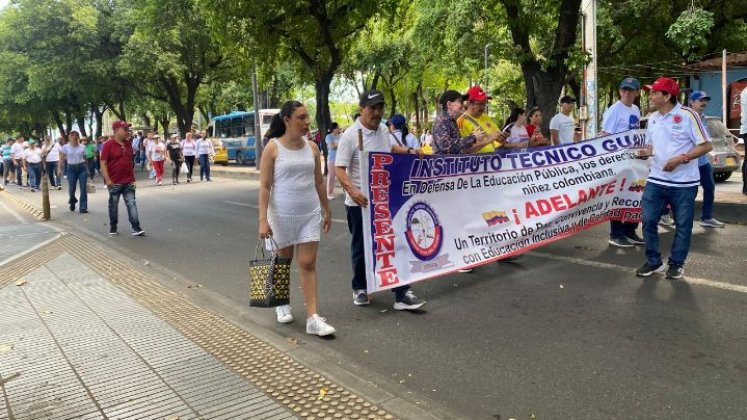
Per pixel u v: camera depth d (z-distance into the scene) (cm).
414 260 548
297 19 1677
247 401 346
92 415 334
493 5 1468
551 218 657
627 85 708
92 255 798
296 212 462
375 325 498
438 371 400
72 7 2962
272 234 465
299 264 479
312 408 337
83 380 381
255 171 2452
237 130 3597
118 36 2947
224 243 902
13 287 623
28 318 513
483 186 610
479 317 505
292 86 3706
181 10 2573
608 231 832
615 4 2058
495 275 633
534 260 689
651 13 2061
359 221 540
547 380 379
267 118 3412
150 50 2814
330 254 786
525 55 1270
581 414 335
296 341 462
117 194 1008
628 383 370
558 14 1370
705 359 399
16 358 421
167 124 4956
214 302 576
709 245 720
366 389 364
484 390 369
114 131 990
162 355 421
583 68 1226
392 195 535
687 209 569
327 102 1805
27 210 1429
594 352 419
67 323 497
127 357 418
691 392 354
